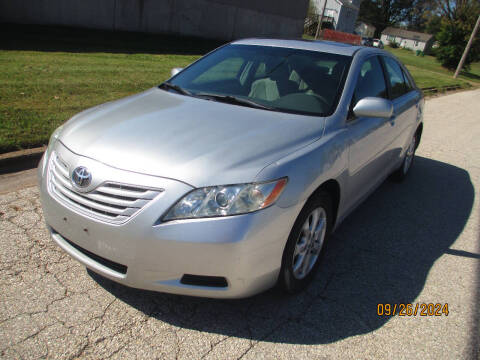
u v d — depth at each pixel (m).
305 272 2.88
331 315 2.72
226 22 21.64
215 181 2.26
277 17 24.70
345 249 3.59
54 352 2.24
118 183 2.30
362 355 2.41
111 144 2.51
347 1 51.81
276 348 2.40
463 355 2.49
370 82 3.80
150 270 2.30
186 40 19.09
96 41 14.29
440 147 7.69
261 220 2.27
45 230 3.37
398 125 4.25
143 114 2.95
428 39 87.25
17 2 13.48
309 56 3.67
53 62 9.86
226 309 2.68
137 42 16.00
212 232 2.20
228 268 2.26
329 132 2.95
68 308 2.56
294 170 2.46
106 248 2.34
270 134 2.71
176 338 2.41
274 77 3.47
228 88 3.48
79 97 7.10
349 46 4.00
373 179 3.89
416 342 2.55
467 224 4.34
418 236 3.96
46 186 2.63
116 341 2.35
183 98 3.34
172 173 2.28
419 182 5.56
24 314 2.48
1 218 3.48
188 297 2.77
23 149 4.79
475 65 64.31
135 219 2.24
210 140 2.56
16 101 6.42
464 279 3.29
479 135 9.11
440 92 18.27
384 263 3.42
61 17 14.80
